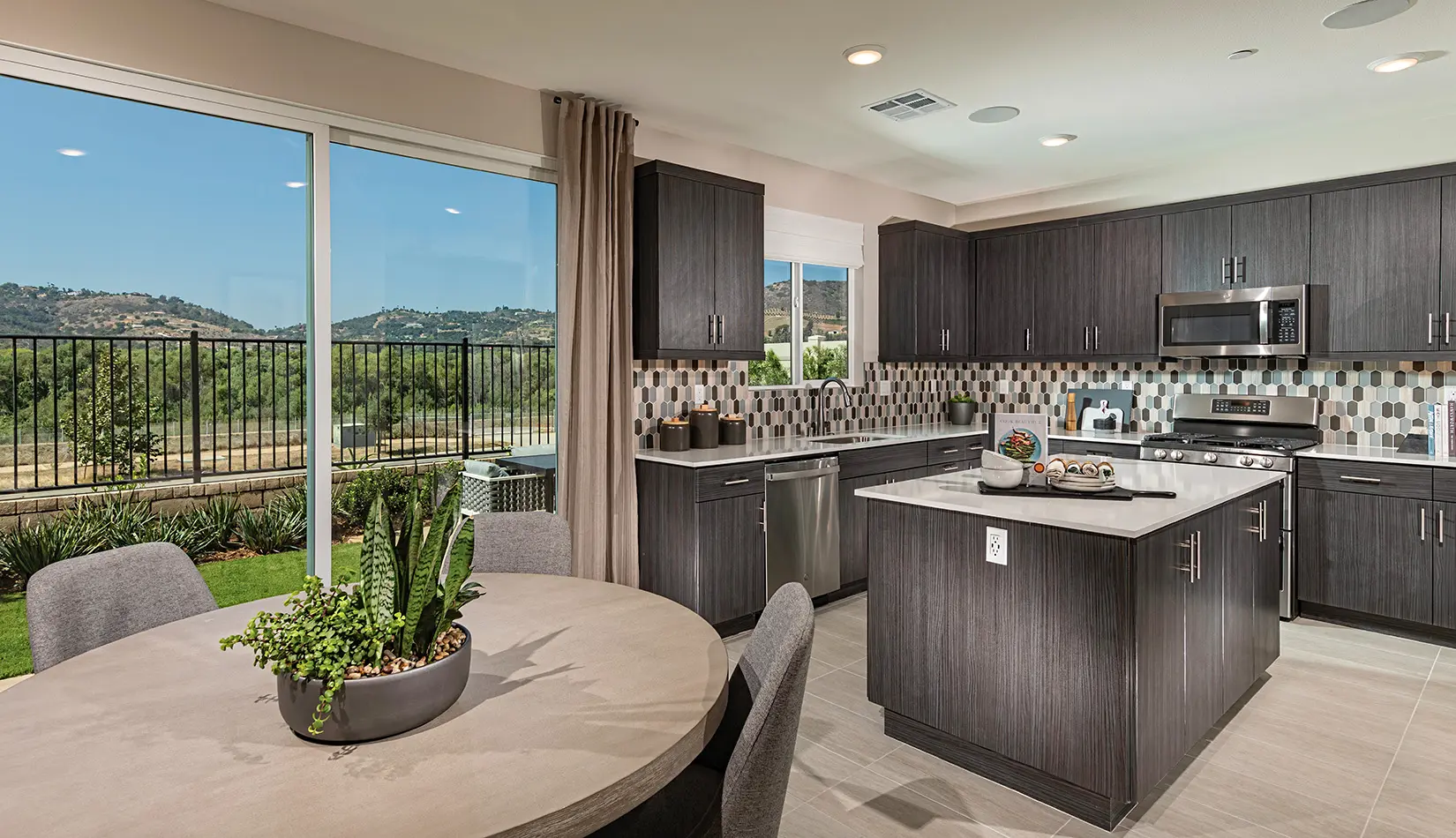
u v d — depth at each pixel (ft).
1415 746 8.70
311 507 10.18
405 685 3.94
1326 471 13.12
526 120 11.78
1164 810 7.49
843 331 17.46
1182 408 16.44
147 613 6.18
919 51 10.30
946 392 19.99
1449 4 8.86
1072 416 18.17
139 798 3.40
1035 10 9.09
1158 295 15.79
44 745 3.89
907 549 8.74
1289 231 14.16
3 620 8.22
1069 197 17.80
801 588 4.92
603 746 3.87
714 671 4.81
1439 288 12.62
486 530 7.77
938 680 8.50
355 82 10.10
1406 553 12.36
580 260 12.14
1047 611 7.54
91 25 8.23
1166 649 7.55
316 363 10.09
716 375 14.74
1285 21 9.36
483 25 9.57
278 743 3.93
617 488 12.57
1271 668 11.11
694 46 10.17
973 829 7.23
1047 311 17.52
